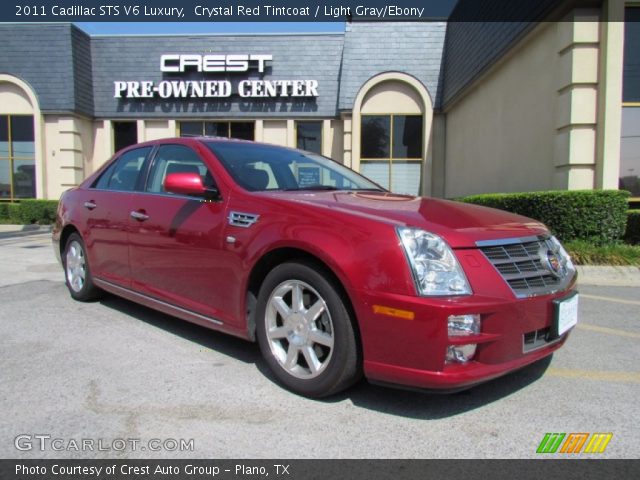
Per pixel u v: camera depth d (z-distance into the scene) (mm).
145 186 4121
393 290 2441
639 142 8039
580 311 4902
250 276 3074
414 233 2525
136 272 4035
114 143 16500
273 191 3396
